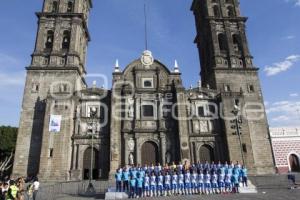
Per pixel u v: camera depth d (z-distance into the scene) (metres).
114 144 51.66
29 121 54.66
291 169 61.81
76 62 60.44
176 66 60.88
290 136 64.12
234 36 69.56
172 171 30.75
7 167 72.94
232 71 62.97
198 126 56.41
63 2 66.06
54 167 49.19
